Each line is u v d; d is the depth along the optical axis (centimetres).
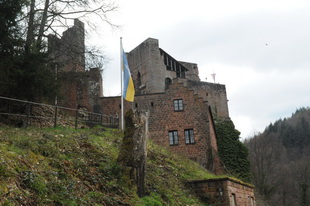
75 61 2302
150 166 1593
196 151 2959
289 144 8425
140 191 1145
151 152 1884
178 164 1928
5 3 1595
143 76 5475
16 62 1644
